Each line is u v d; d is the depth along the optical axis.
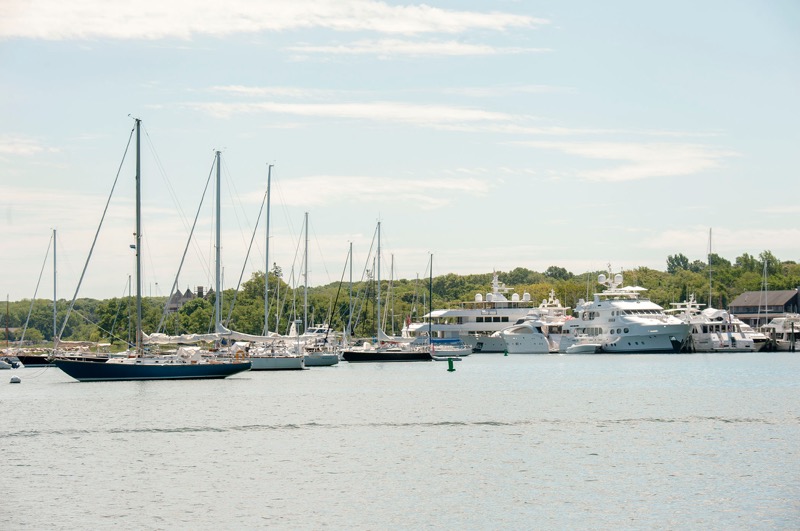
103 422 106.69
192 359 160.88
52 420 108.50
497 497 67.88
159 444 91.31
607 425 103.75
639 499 67.12
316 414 114.38
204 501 67.25
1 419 109.44
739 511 63.81
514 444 90.25
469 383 168.75
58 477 75.44
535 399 134.75
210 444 91.12
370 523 61.62
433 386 160.62
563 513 63.59
